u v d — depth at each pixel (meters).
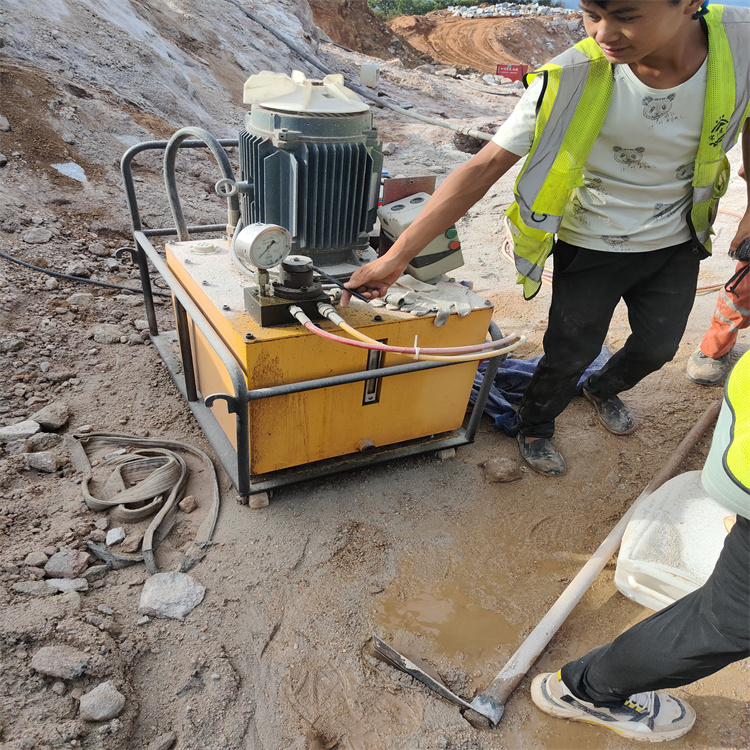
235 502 2.18
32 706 1.47
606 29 1.34
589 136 1.65
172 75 7.36
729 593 1.12
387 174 2.28
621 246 1.89
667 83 1.59
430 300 2.07
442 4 43.53
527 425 2.48
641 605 1.92
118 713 1.49
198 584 1.86
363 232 2.13
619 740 1.58
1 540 1.90
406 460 2.47
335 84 1.99
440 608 1.91
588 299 2.01
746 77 1.60
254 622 1.79
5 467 2.16
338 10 20.61
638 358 2.28
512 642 1.82
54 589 1.76
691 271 1.99
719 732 1.59
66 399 2.63
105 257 3.80
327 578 1.96
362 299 1.79
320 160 1.85
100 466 2.27
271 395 1.80
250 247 1.64
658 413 2.77
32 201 3.92
